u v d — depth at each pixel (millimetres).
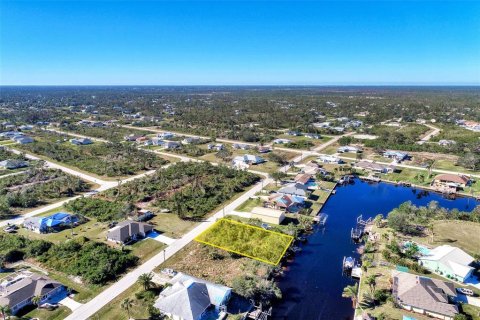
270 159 147000
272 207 97250
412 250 70125
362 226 89625
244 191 110625
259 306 56938
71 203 95688
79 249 71750
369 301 58625
